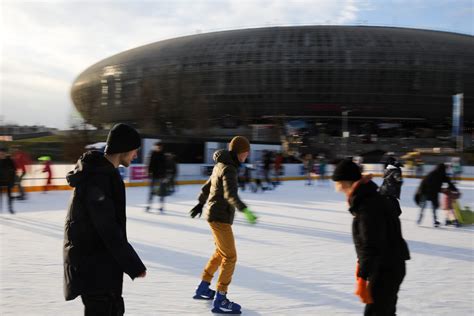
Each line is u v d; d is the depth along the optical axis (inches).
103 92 3142.2
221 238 152.6
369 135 3034.0
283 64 2753.4
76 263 86.7
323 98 2785.4
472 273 210.5
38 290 173.0
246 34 3065.9
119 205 91.2
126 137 92.1
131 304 159.8
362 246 101.4
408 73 2741.1
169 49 3090.6
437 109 2854.3
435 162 1728.6
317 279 195.9
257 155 1034.1
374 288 102.6
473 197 647.8
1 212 414.9
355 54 2731.3
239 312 151.7
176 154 834.2
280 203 521.3
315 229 334.3
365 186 103.3
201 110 2268.7
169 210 437.7
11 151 545.3
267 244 275.0
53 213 408.5
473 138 3063.5
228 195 145.0
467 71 2792.8
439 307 159.9
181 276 199.0
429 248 271.7
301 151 2130.9
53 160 1278.3
